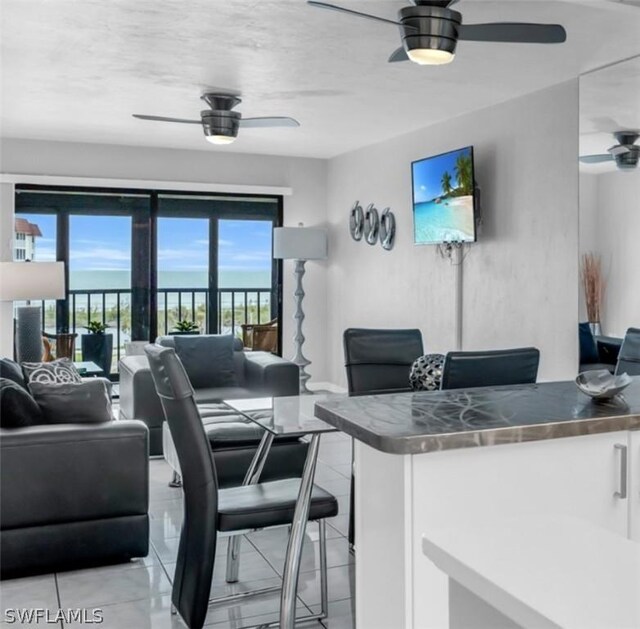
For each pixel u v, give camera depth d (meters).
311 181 7.90
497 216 5.17
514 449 1.75
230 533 2.60
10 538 3.09
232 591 3.01
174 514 4.02
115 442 3.25
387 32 3.58
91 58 4.05
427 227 5.75
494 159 5.20
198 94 4.91
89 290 7.27
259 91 4.81
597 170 4.27
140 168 7.21
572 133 4.46
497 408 1.94
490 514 1.72
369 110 5.39
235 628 2.68
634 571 0.82
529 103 4.84
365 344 3.82
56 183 6.86
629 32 3.57
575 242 4.47
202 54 3.96
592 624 0.69
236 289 7.84
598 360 4.28
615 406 1.97
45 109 5.43
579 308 4.45
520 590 0.77
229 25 3.48
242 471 4.06
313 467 2.55
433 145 5.95
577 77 4.41
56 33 3.61
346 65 4.18
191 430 2.50
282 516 2.60
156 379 2.64
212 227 7.69
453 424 1.74
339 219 7.66
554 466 1.80
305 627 2.69
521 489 1.76
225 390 5.65
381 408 1.95
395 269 6.55
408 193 6.32
